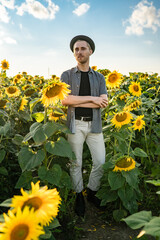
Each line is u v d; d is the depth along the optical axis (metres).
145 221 1.33
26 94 4.50
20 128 4.05
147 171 3.98
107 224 2.79
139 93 3.44
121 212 2.75
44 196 1.14
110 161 2.81
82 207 2.93
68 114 2.85
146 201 3.13
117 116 2.75
